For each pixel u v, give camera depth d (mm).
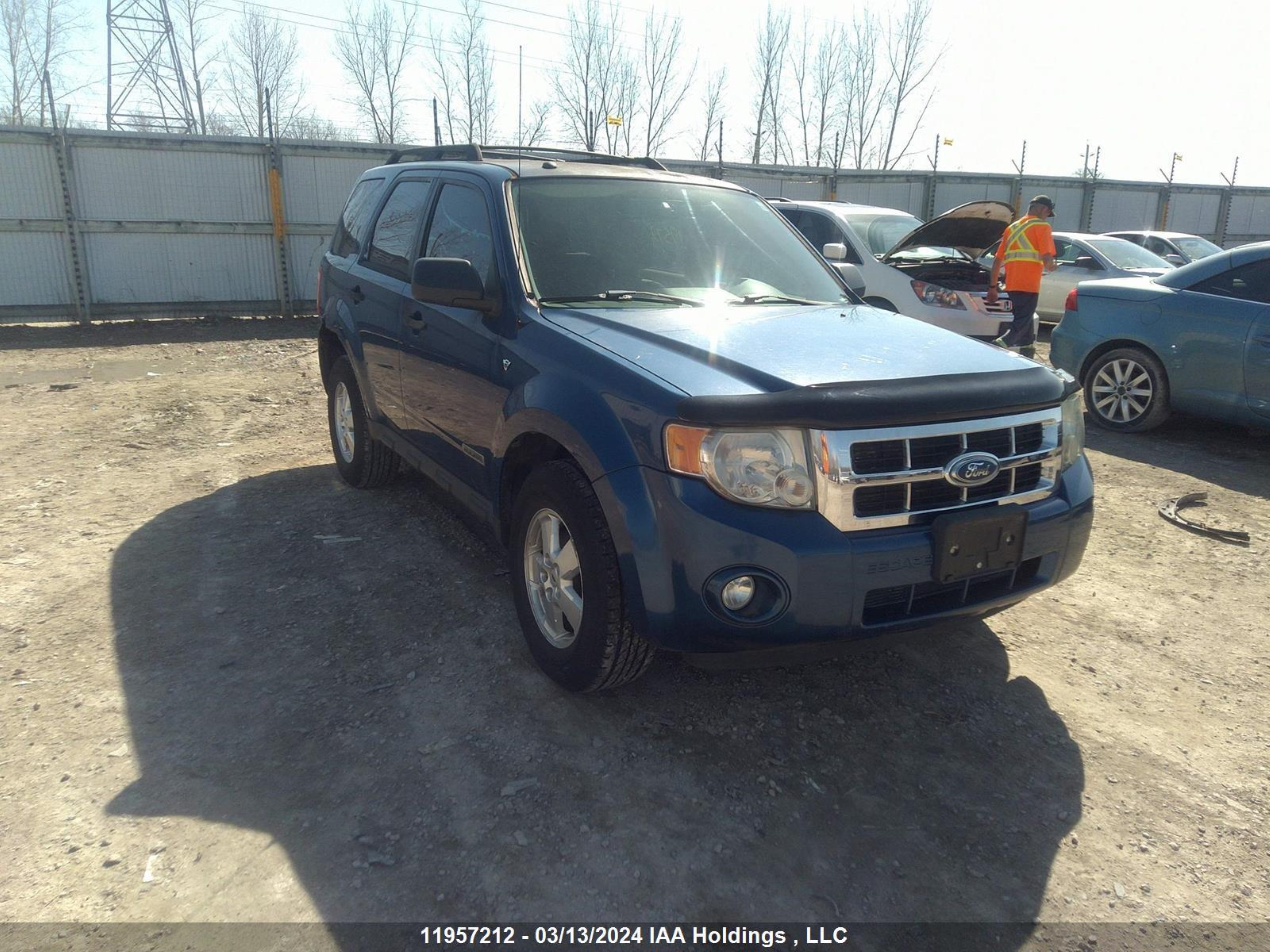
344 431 5359
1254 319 6188
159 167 12367
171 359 9789
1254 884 2424
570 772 2771
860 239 9312
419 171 4699
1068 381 3139
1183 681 3455
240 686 3195
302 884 2293
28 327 12008
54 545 4414
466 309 3619
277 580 4062
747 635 2564
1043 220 8602
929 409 2631
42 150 11648
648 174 4238
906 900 2330
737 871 2400
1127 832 2609
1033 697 3309
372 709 3068
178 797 2605
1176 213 22172
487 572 4195
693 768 2818
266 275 13359
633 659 2898
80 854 2371
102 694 3119
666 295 3594
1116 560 4602
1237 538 4844
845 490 2541
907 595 2686
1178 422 7535
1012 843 2553
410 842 2451
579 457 2822
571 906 2258
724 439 2533
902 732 3055
